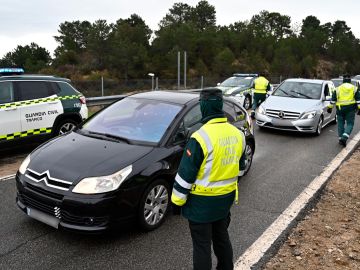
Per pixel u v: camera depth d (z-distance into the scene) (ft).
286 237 15.14
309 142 32.58
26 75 25.71
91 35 167.53
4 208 16.75
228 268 11.25
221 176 10.12
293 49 210.79
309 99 36.65
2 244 13.82
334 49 260.01
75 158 14.66
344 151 29.53
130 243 14.24
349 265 13.24
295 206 18.20
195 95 19.72
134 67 159.43
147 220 14.96
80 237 14.49
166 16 226.38
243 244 14.53
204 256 10.38
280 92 38.60
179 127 16.89
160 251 13.76
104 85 74.08
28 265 12.64
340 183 21.70
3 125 23.73
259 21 295.48
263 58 194.08
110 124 17.70
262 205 18.25
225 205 10.44
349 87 30.73
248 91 52.44
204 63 175.73
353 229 15.93
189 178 9.79
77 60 183.52
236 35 203.00
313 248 14.30
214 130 9.98
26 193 14.28
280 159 26.68
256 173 23.21
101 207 13.32
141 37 180.75
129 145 15.81
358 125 42.78
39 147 16.47
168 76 159.12
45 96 26.21
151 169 14.74
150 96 19.42
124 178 13.89
